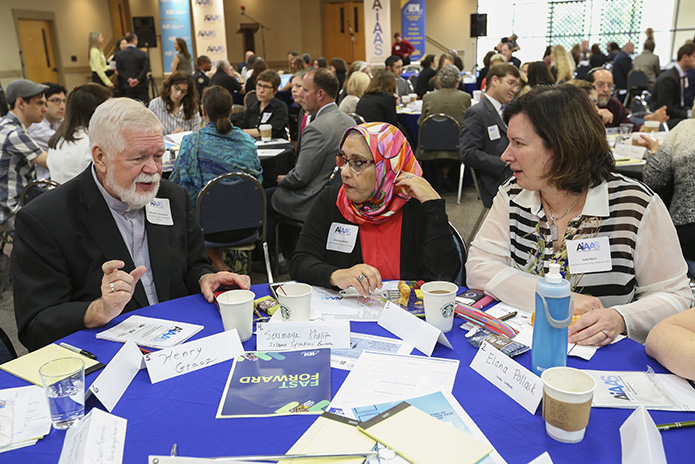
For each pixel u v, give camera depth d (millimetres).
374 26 10500
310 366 1134
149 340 1265
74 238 1532
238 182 2953
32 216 1488
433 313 1269
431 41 16375
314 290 1580
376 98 5453
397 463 820
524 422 932
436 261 1626
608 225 1457
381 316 1335
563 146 1375
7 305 3281
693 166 2461
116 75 11508
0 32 10742
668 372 1078
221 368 1145
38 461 869
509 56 10758
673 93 6016
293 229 3789
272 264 3822
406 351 1197
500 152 3766
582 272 1464
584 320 1222
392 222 1744
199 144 3244
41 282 1479
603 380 1051
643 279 1456
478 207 5109
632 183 1448
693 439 865
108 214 1583
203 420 958
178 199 1804
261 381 1082
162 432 925
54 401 932
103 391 997
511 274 1472
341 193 1787
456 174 5719
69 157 3166
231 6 15977
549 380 927
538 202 1551
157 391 1062
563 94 1391
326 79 3635
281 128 5570
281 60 16359
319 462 833
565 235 1502
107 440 888
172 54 12594
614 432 898
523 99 1436
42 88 3688
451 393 1025
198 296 1576
